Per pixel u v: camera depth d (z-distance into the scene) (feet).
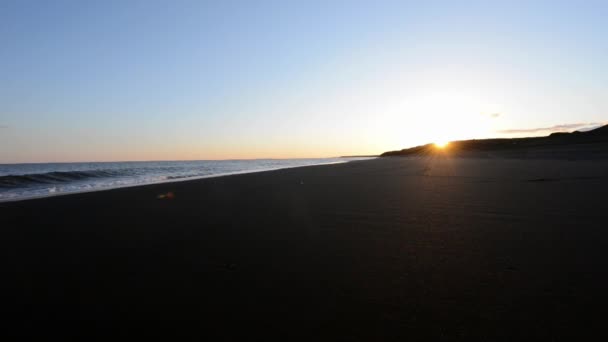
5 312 11.02
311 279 13.17
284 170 102.17
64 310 11.07
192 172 107.34
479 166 93.71
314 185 50.57
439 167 95.45
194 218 26.22
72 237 20.81
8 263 16.05
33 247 18.72
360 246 17.60
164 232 21.67
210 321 10.07
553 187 39.04
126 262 15.81
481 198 32.96
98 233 21.72
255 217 26.23
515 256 15.16
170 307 11.07
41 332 9.74
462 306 10.51
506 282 12.25
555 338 8.61
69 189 52.44
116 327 9.90
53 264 15.71
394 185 48.03
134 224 24.32
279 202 33.83
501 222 22.21
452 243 17.67
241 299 11.52
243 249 17.51
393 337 8.91
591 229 19.47
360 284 12.53
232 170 121.29
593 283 11.85
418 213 26.30
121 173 99.09
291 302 11.19
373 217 25.18
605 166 76.28
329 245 17.93
